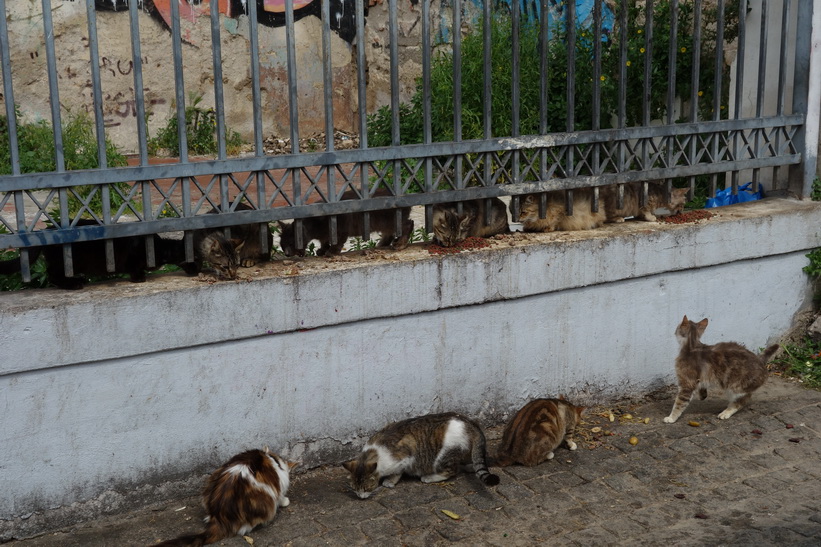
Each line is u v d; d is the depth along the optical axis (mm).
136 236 5004
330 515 4918
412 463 5277
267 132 14805
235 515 4605
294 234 5789
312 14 14773
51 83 4492
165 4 13695
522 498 5145
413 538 4680
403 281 5477
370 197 5539
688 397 6223
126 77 13570
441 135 11992
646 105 6457
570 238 6168
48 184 4555
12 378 4477
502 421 6133
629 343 6582
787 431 6141
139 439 4875
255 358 5129
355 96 15305
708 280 6852
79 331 4574
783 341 7465
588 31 12195
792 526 4820
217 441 5117
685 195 6953
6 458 4523
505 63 11930
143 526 4766
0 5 4328
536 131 11688
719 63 6750
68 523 4742
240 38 14336
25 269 4676
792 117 7246
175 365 4895
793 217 7141
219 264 5039
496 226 6312
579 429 6156
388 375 5605
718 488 5309
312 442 5441
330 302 5266
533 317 6082
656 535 4734
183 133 4879
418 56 14820
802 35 7172
